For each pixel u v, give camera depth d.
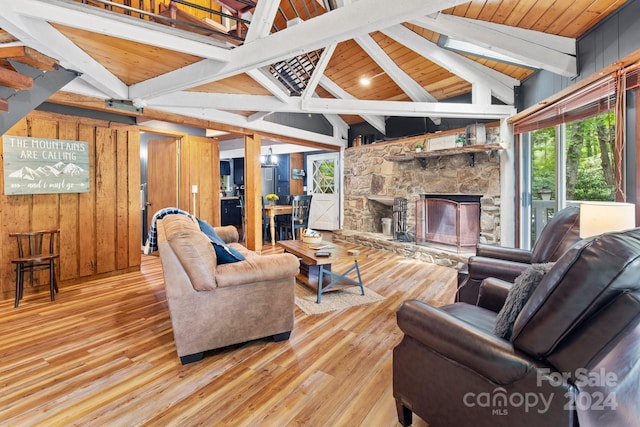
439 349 1.35
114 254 4.21
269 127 5.62
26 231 3.43
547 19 2.79
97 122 3.99
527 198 4.17
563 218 2.61
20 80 2.19
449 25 2.99
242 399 1.78
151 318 2.86
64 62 2.38
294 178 8.44
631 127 2.34
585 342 1.00
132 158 4.38
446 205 4.97
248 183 5.50
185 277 2.11
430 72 4.66
